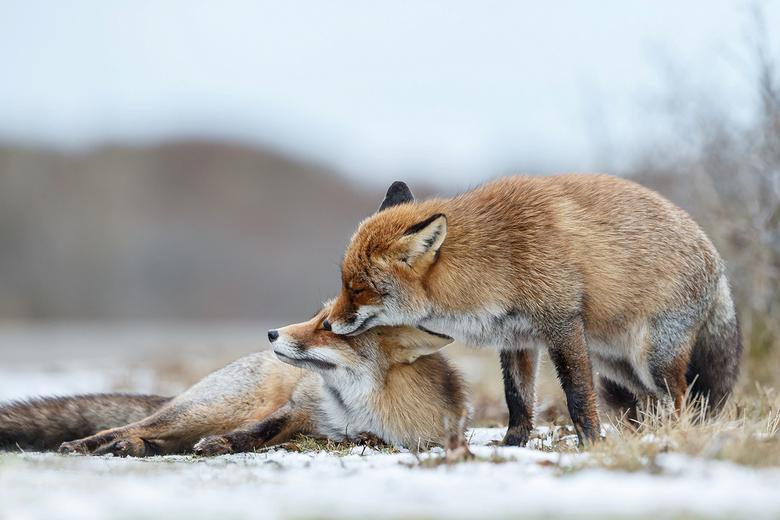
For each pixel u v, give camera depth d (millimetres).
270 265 66125
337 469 9070
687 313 11789
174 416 12164
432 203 12102
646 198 12086
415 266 11336
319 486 7844
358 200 80938
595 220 11656
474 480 8016
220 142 84312
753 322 16562
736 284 16922
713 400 12594
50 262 61781
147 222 70688
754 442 8883
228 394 12383
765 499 6848
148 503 6809
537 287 11117
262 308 60469
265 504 6840
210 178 79562
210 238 69500
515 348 11578
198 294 61469
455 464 8953
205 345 34094
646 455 8938
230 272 64125
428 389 11805
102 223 66812
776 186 17094
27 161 71312
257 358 12727
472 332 11539
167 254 65500
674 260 11742
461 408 12102
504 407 16219
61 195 69125
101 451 11648
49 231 64375
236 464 9672
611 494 7133
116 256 64000
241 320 58250
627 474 8156
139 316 58656
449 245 11383
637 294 11531
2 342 38062
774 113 17438
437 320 11523
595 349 11875
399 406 11680
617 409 13117
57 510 6445
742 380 15703
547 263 11148
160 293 61156
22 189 67438
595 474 8180
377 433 11789
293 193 80000
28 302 58188
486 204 11766
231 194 77875
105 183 72938
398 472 8648
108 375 25250
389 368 11711
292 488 7746
